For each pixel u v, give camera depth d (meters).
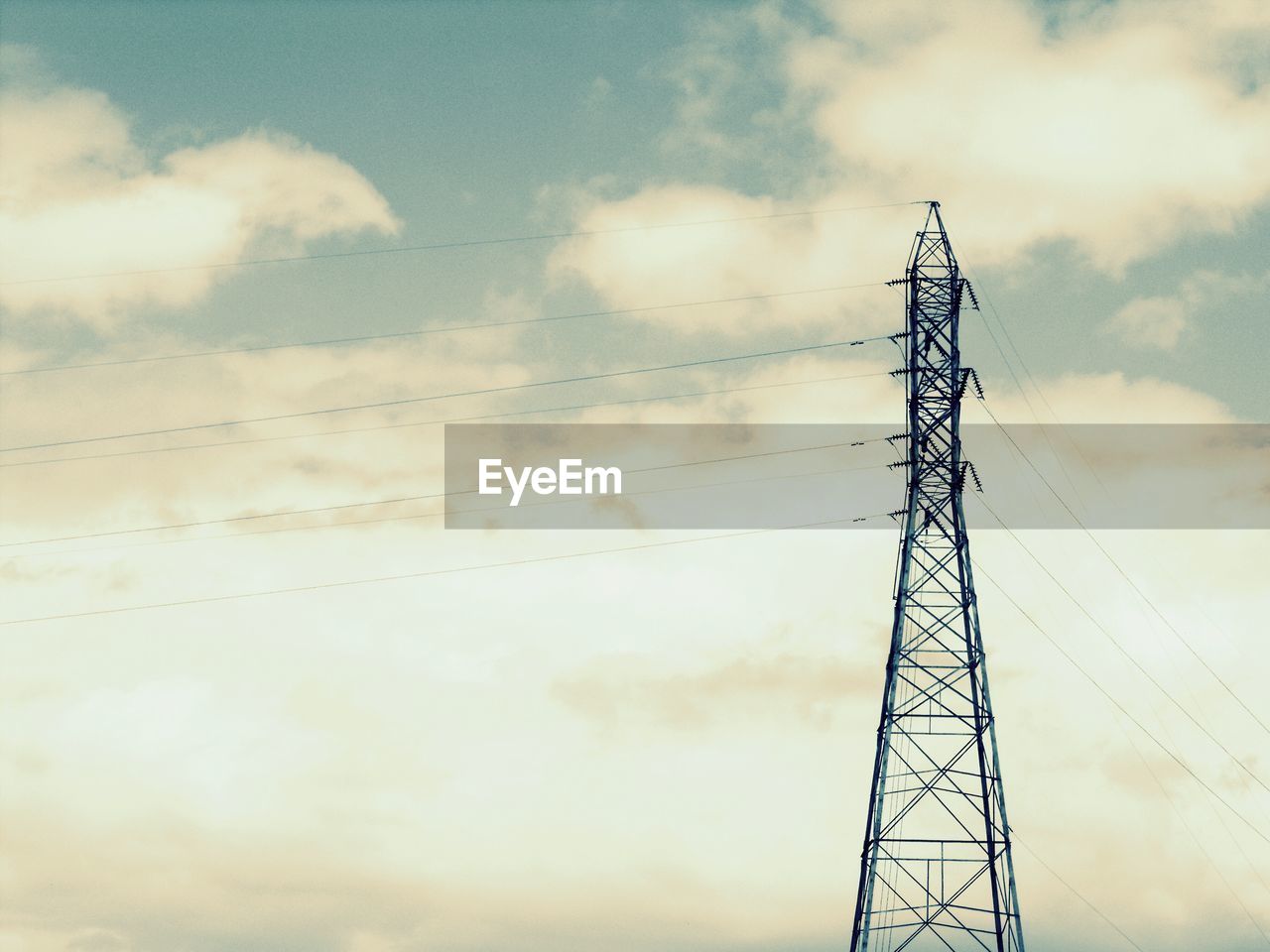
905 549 76.50
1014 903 70.12
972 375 78.81
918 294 80.94
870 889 70.88
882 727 73.31
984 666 73.94
